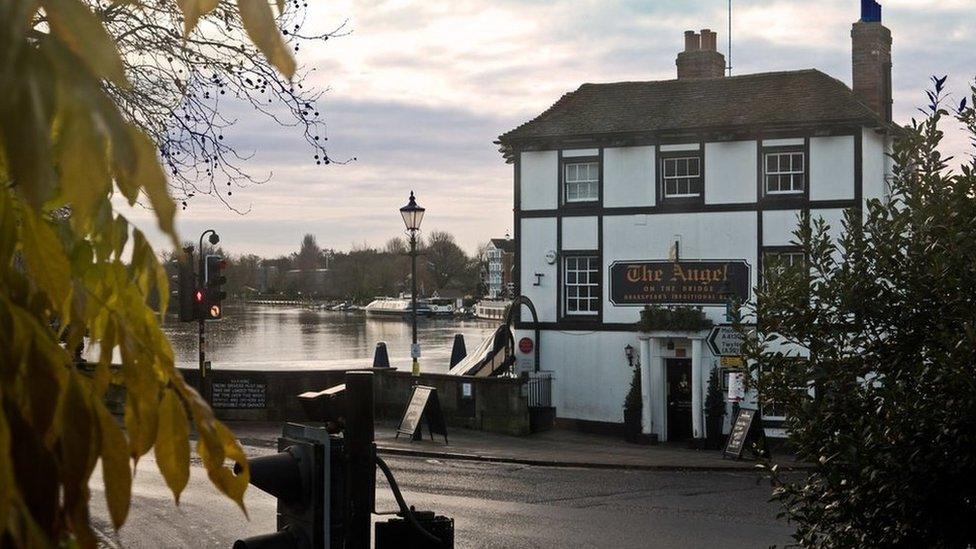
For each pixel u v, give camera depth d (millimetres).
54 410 1279
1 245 1308
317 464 5223
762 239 26750
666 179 27734
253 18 1372
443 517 6109
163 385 1549
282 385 27156
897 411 5566
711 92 28281
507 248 124625
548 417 27656
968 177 5988
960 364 5367
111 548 11000
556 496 17391
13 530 1117
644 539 13977
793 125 26250
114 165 1242
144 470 18234
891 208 6281
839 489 5777
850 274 6207
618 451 24125
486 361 29797
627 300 27734
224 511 15109
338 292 159500
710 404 25125
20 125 1090
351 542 5391
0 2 1099
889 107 29312
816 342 6277
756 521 15336
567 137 28250
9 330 1278
